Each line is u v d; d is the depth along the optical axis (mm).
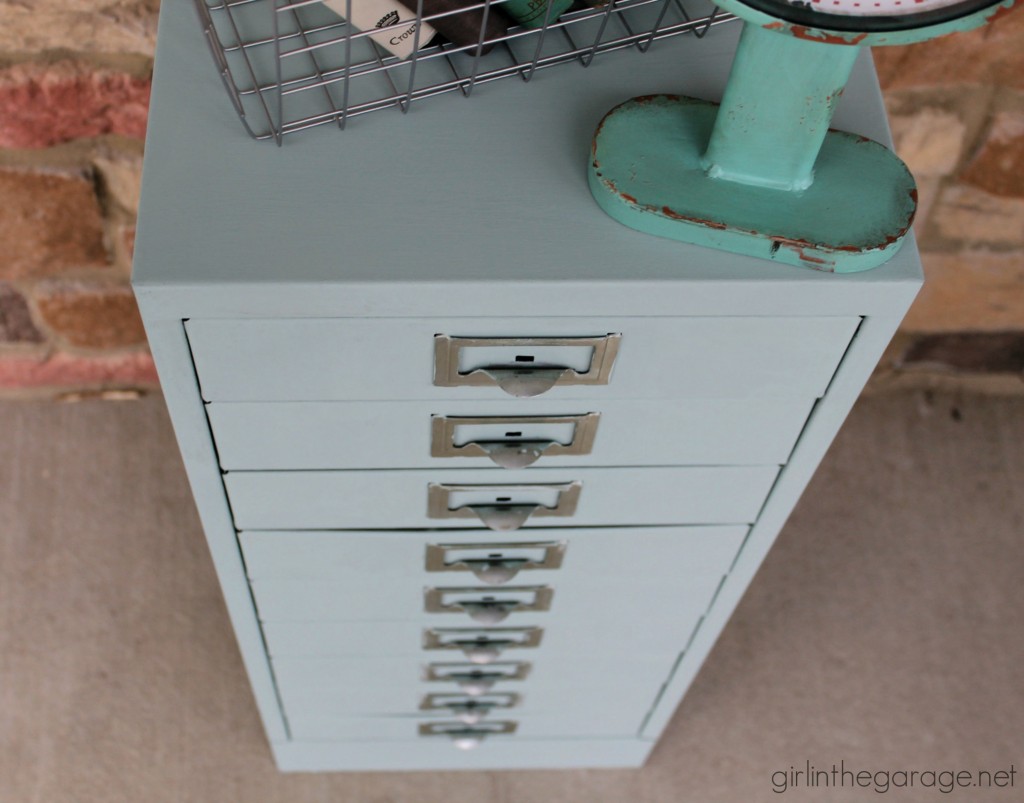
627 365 807
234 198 750
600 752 1405
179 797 1389
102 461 1561
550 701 1286
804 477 934
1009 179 1324
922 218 1396
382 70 817
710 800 1420
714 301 750
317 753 1373
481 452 880
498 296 736
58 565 1500
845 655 1509
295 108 796
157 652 1463
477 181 772
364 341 769
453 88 812
